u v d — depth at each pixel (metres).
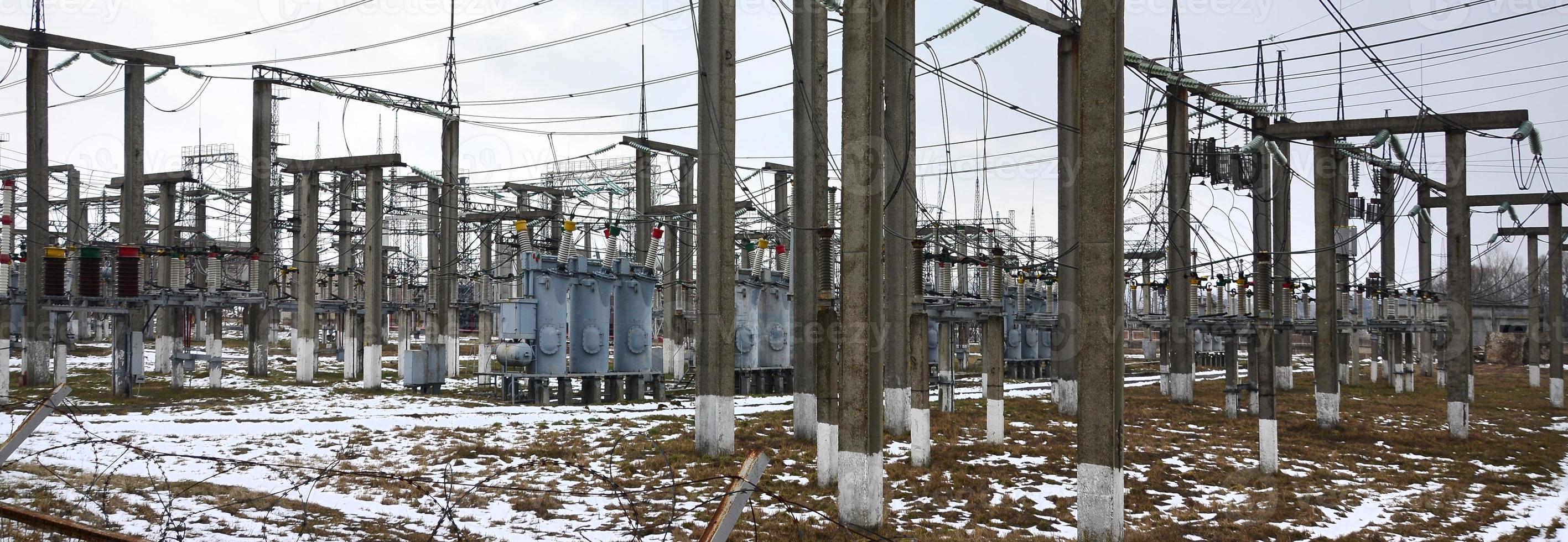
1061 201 28.69
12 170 40.09
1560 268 41.00
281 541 11.52
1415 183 32.62
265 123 36.09
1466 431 27.00
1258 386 20.12
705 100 20.66
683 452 20.77
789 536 13.06
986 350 23.09
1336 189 39.00
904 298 23.58
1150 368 63.66
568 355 33.97
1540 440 27.64
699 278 20.72
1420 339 61.00
